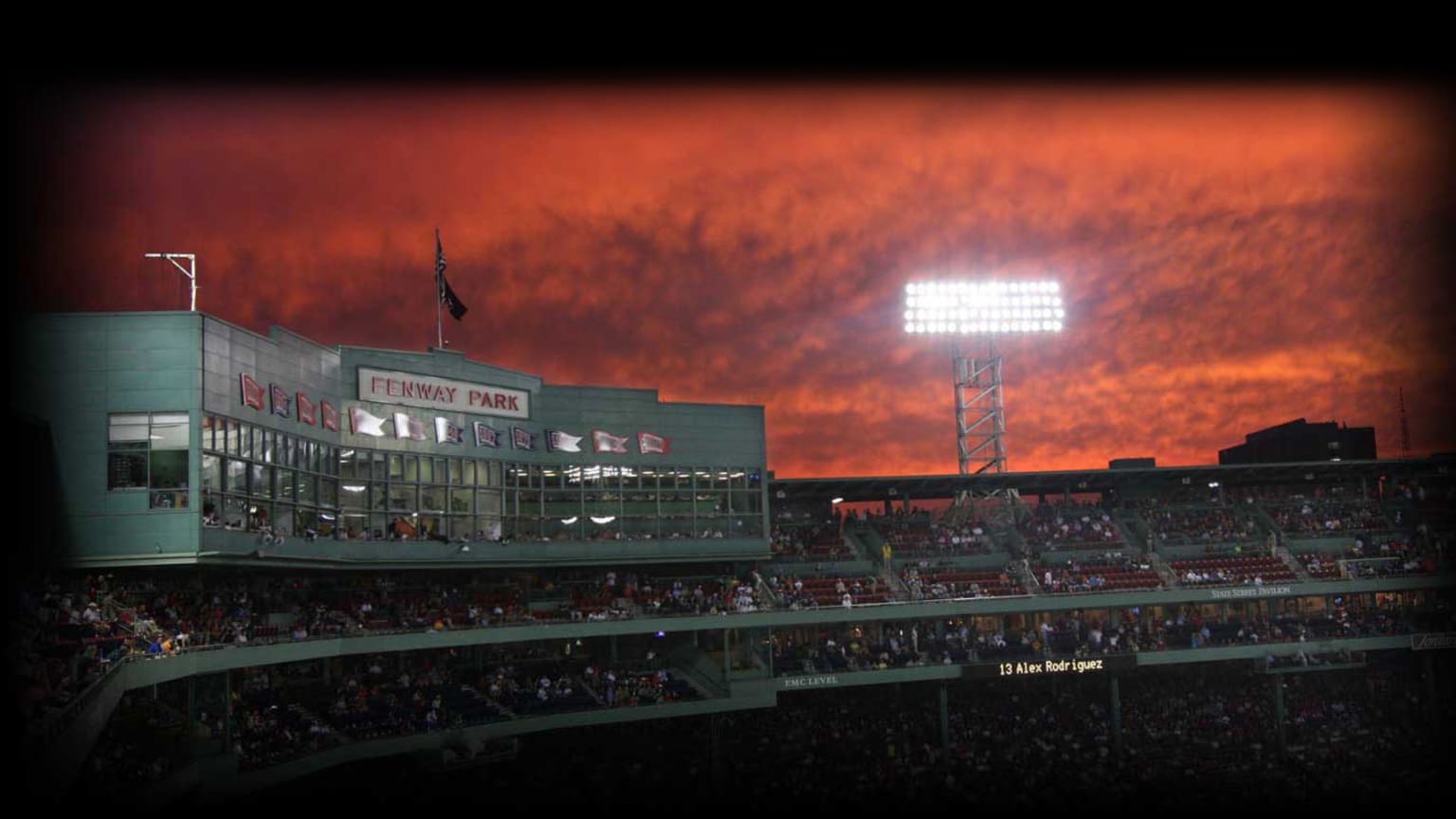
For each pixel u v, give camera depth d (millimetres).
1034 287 90875
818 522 89125
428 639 62062
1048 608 80125
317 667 62031
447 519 66562
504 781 64375
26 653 37000
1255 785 73438
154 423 49906
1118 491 95188
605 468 74062
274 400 55812
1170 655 79000
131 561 49094
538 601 71938
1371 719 82062
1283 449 101938
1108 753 75938
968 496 90125
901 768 72000
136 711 46688
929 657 77688
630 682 70562
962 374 91062
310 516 58500
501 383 70375
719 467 78312
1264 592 83500
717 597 76500
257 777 48719
